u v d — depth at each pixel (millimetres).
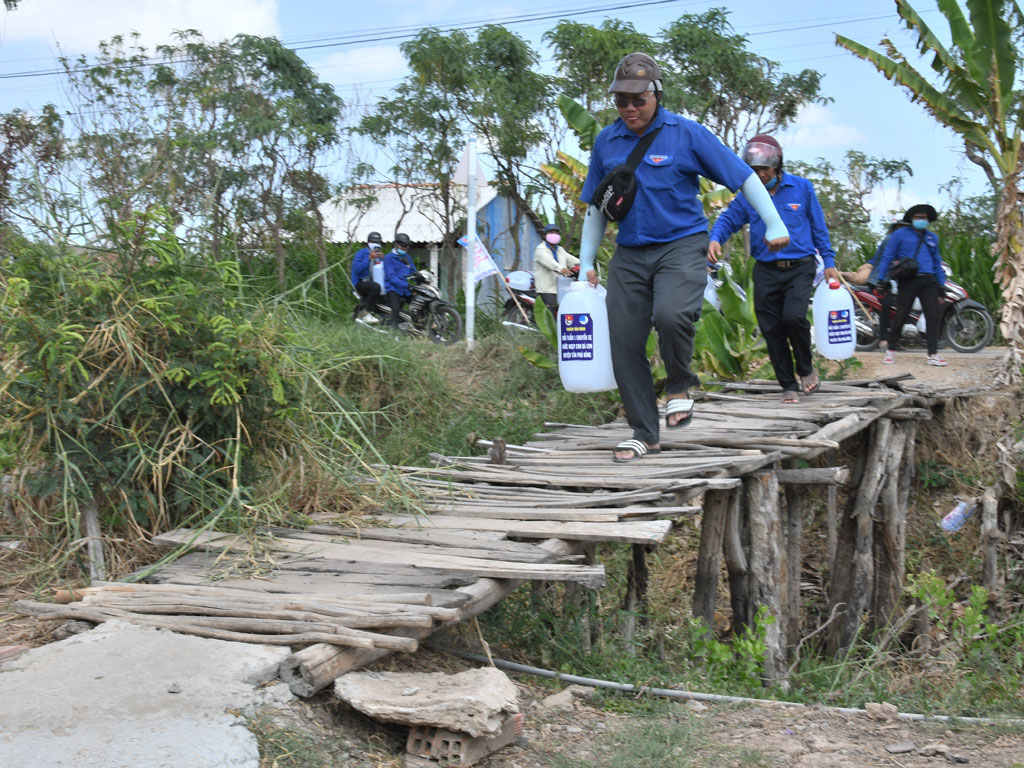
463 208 15625
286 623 3246
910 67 9336
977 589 6113
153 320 4527
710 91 16141
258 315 4992
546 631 4562
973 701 4547
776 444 6160
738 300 9914
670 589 7879
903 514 9047
